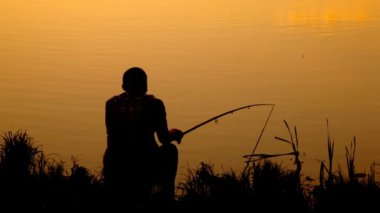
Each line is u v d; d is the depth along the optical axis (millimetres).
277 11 23062
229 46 17328
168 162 7289
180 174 8898
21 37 18578
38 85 13602
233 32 19219
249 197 7047
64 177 7723
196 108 12031
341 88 13297
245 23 20688
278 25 20297
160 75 14383
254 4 24734
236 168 9148
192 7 24047
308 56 16141
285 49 16953
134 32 19250
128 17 21859
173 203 7164
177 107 12094
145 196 7180
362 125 11055
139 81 7246
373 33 18922
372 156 9625
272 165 7738
